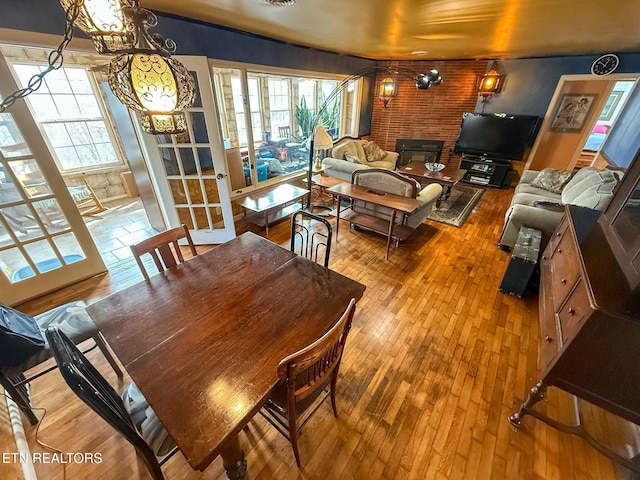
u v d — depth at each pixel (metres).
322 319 1.36
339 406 1.65
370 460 1.42
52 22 2.00
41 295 2.48
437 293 2.61
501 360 1.96
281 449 1.46
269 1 1.98
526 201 3.40
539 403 1.69
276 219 3.75
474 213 4.35
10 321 1.39
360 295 1.54
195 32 2.74
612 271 1.33
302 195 3.90
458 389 1.76
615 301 1.14
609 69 4.29
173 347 1.19
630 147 3.87
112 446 1.46
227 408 0.97
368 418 1.60
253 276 1.65
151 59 0.93
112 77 0.96
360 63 5.38
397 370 1.88
